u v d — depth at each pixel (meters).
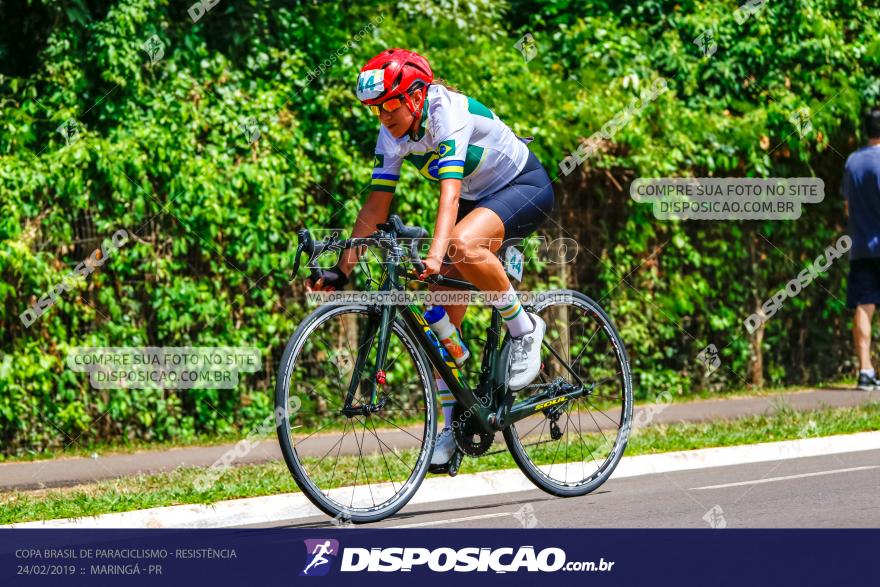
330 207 31.94
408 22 36.00
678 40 37.78
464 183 19.95
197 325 30.92
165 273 30.02
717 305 38.12
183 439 30.48
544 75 35.16
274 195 30.62
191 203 30.03
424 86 18.73
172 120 30.41
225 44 35.22
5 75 34.59
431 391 19.66
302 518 20.95
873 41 38.91
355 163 31.91
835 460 25.39
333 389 30.53
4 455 28.95
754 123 36.66
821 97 38.97
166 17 34.22
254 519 20.80
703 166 36.81
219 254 30.62
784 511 19.59
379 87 18.41
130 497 21.42
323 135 32.38
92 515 20.23
